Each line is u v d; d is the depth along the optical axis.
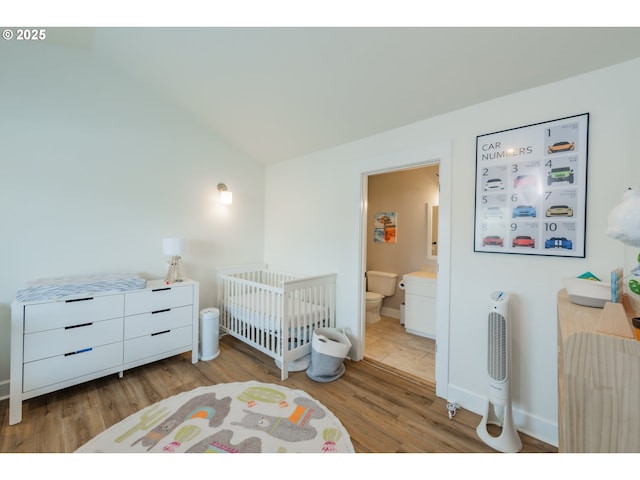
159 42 2.11
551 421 1.61
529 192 1.67
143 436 1.64
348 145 2.76
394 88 1.95
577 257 1.51
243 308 2.87
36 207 2.20
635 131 1.35
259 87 2.33
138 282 2.33
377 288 4.10
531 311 1.68
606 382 0.73
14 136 2.10
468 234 1.94
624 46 1.32
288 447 1.56
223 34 1.88
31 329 1.84
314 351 2.36
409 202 3.96
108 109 2.54
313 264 3.15
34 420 1.78
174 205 2.99
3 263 2.07
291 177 3.43
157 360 2.65
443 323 2.06
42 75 2.21
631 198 0.85
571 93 1.53
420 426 1.76
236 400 2.02
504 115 1.77
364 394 2.12
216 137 3.33
